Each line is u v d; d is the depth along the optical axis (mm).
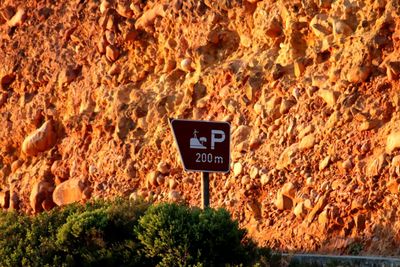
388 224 24891
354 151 27031
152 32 36031
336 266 22766
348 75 28469
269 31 32125
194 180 31484
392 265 21844
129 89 35938
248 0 33125
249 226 28812
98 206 25922
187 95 33469
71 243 23750
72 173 36125
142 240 22609
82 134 36531
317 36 30578
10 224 25672
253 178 29438
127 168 33844
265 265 22484
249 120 31156
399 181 25125
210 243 22297
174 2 35250
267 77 31188
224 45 33875
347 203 26125
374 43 28328
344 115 27938
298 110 29641
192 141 20719
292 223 27484
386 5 28906
